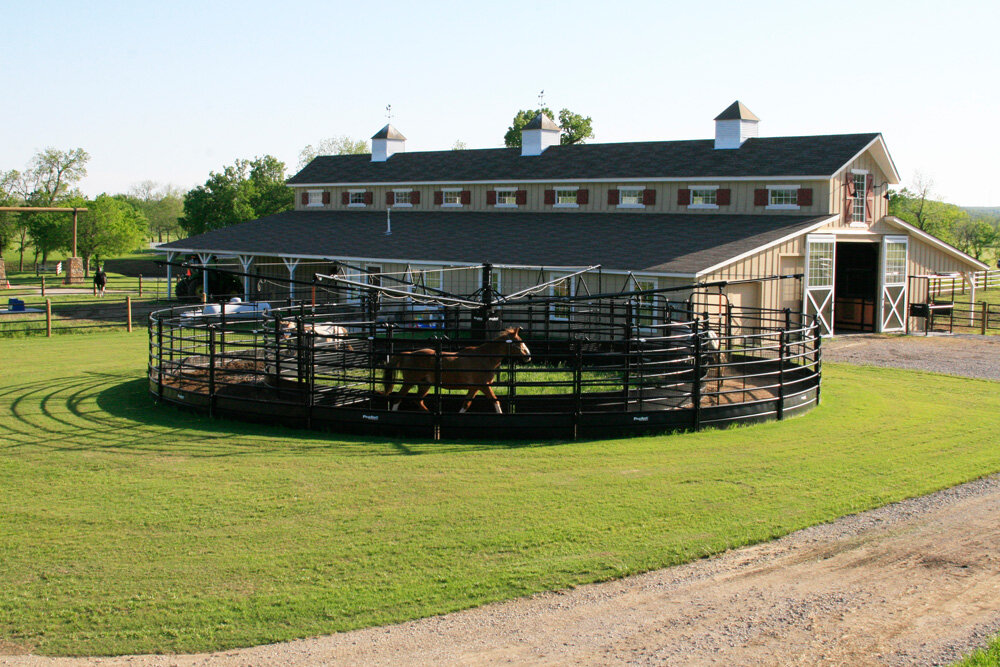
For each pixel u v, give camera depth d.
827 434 13.85
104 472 11.30
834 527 9.35
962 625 7.12
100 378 19.50
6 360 22.80
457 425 13.22
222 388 15.87
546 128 41.44
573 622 7.16
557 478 11.03
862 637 6.92
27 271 91.38
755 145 34.78
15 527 9.23
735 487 10.69
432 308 30.89
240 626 7.07
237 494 10.34
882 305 32.38
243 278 41.28
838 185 30.95
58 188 108.81
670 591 7.75
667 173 35.09
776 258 28.78
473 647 6.76
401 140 47.94
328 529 9.17
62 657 6.62
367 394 14.95
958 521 9.54
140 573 8.05
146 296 48.97
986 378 21.23
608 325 19.05
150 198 181.25
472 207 41.50
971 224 90.12
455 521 9.41
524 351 13.57
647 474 11.25
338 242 38.34
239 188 79.62
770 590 7.77
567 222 36.19
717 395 14.57
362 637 6.91
